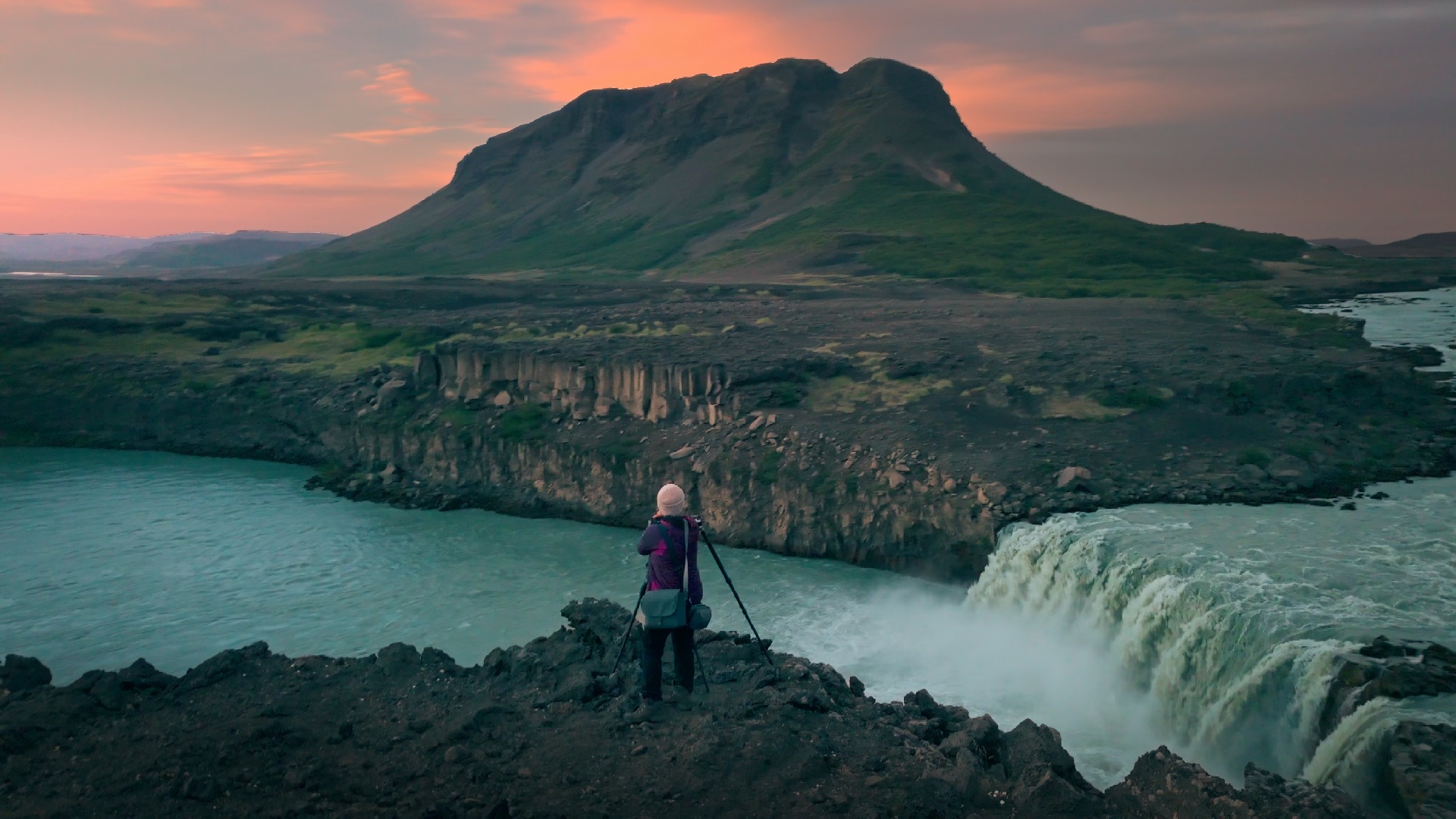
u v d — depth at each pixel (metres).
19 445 57.22
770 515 34.50
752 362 44.81
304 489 46.03
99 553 35.50
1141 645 21.22
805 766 9.45
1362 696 14.58
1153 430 34.91
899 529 31.33
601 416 43.81
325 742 10.58
